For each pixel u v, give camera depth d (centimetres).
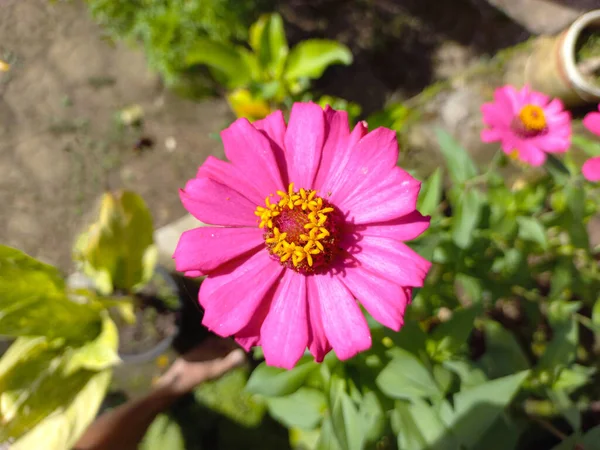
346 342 11
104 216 20
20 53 31
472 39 30
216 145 30
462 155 19
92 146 30
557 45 27
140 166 30
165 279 24
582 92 26
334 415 14
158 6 27
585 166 17
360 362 15
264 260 12
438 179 18
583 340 25
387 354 15
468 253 20
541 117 20
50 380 19
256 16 30
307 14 30
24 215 30
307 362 15
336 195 12
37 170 30
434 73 30
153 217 30
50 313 19
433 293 20
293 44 30
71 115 31
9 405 19
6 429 18
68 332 20
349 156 12
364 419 15
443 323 16
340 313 12
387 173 11
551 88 28
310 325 12
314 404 17
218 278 12
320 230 11
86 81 31
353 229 12
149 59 29
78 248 23
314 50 25
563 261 21
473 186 19
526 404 23
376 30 30
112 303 21
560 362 18
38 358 20
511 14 30
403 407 14
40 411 19
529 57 30
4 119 31
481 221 20
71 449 20
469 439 13
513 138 21
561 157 26
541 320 25
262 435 26
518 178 28
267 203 12
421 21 30
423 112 29
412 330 15
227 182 12
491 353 18
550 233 23
